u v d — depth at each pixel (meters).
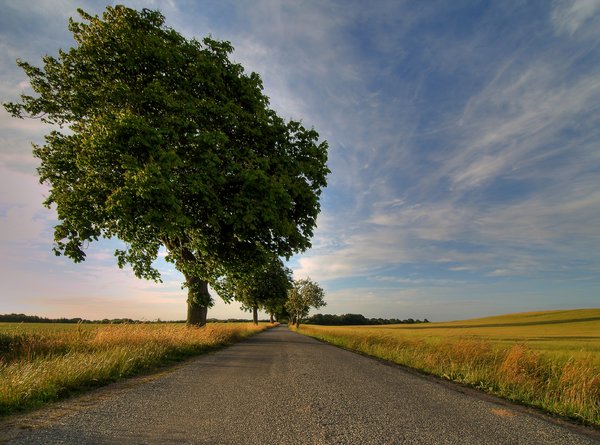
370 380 8.77
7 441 3.98
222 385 7.59
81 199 16.77
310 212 19.86
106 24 17.62
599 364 9.49
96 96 17.17
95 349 11.50
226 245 19.80
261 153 19.27
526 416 5.88
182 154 16.53
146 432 4.36
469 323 109.31
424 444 4.16
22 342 11.08
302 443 4.08
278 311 100.06
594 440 4.75
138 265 19.98
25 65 18.11
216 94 18.48
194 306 21.47
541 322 93.06
